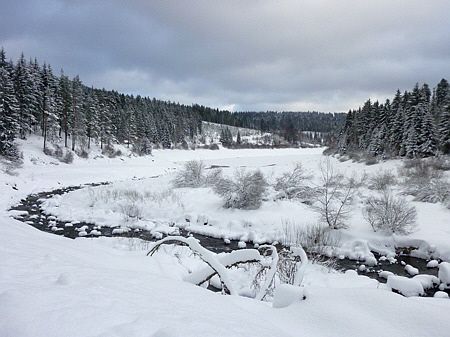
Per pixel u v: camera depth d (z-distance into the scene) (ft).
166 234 53.88
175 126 307.17
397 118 137.18
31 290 9.04
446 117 117.39
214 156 268.00
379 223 49.88
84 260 16.38
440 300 13.00
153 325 7.84
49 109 150.71
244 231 54.85
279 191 72.18
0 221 23.99
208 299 11.89
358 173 107.96
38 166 125.90
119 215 63.87
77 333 6.97
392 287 22.80
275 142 394.32
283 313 12.50
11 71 160.66
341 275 34.71
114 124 216.13
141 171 154.10
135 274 13.51
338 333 10.69
